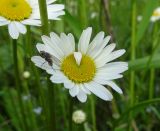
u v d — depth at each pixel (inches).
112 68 3.2
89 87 3.1
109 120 5.7
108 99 3.0
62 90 5.4
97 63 3.3
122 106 5.8
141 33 4.7
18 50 5.6
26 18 3.7
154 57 4.5
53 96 3.3
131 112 4.8
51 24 5.3
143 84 6.2
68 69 3.1
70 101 3.4
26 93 5.9
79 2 5.0
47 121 3.5
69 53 3.2
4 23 3.7
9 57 6.7
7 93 6.0
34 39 5.4
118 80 5.5
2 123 5.7
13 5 3.7
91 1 6.7
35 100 6.1
